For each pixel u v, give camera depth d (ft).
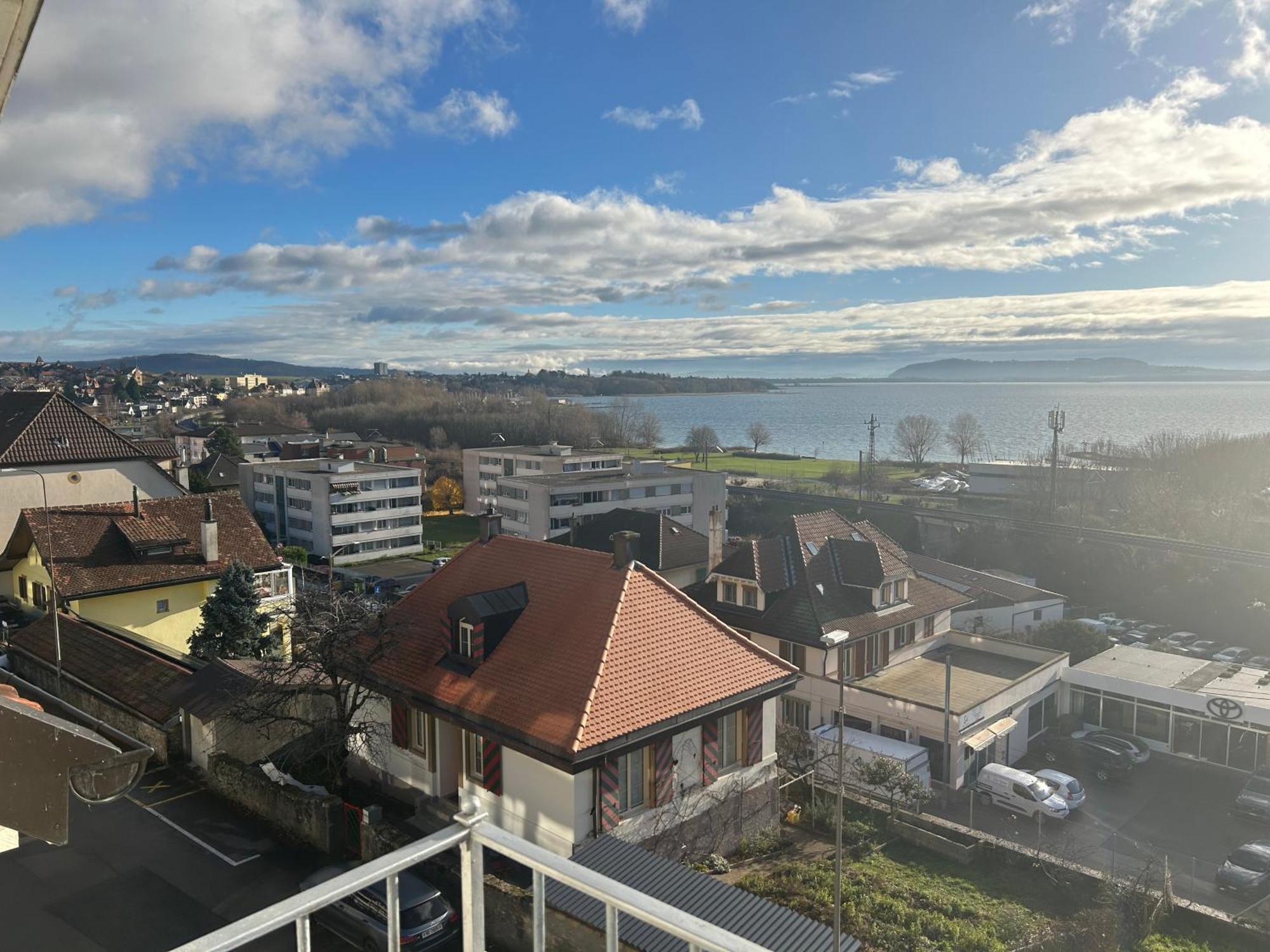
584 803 63.41
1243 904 81.92
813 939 51.52
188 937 56.24
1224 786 112.47
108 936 56.24
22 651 106.01
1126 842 96.84
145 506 131.54
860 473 325.62
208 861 65.72
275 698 76.07
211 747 78.43
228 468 341.41
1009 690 119.44
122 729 87.40
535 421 514.27
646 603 75.82
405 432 528.63
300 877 63.52
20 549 130.00
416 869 62.18
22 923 57.62
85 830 70.23
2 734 10.37
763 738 77.46
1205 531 238.68
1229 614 188.96
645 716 66.23
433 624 80.94
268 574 132.67
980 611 167.12
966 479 406.82
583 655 70.38
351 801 76.43
